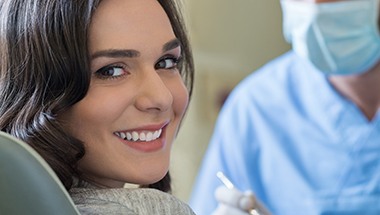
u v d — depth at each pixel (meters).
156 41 0.97
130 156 0.97
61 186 0.79
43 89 0.96
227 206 1.52
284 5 2.00
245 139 2.02
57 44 0.95
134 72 0.97
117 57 0.95
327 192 1.90
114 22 0.95
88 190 0.96
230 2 2.83
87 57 0.94
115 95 0.95
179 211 0.97
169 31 1.00
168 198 0.97
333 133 1.92
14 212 0.78
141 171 0.98
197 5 2.77
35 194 0.77
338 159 1.91
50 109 0.95
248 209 1.50
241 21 2.86
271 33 2.91
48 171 0.78
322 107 1.95
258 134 2.01
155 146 0.99
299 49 1.98
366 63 1.89
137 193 0.95
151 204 0.95
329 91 1.95
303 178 1.93
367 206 1.87
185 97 1.03
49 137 0.95
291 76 2.04
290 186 1.95
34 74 0.97
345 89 1.93
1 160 0.76
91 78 0.95
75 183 0.99
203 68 2.79
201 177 2.05
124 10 0.96
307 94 1.98
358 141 1.90
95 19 0.95
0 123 0.98
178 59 1.07
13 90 0.99
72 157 0.96
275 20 2.90
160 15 0.99
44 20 0.95
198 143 2.77
